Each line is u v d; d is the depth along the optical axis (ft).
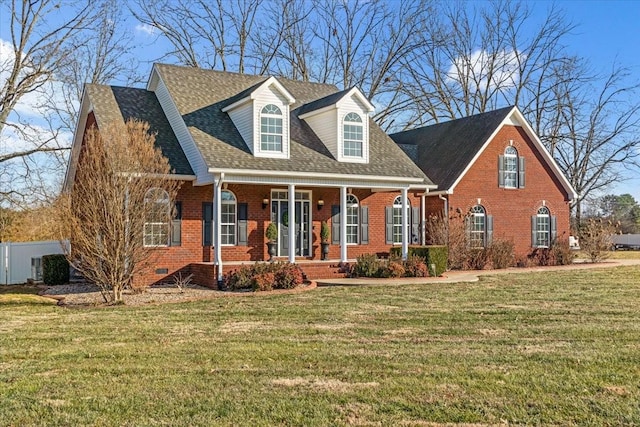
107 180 50.65
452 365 26.78
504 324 37.55
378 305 46.55
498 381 24.06
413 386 23.44
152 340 33.60
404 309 44.32
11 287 69.51
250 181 65.46
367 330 36.01
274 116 69.41
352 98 74.79
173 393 23.02
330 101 75.31
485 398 21.90
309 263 68.28
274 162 67.72
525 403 21.30
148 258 53.16
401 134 117.60
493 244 86.84
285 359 28.45
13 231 99.96
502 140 94.63
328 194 80.43
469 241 85.20
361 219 83.87
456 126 102.68
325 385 23.81
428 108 142.10
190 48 130.00
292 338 33.73
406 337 33.73
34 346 32.32
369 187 73.72
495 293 53.78
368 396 22.25
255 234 74.49
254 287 58.80
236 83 80.74
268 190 75.46
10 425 19.72
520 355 28.68
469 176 91.15
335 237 80.69
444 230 84.33
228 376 25.44
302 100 84.94
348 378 24.86
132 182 51.08
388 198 86.38
